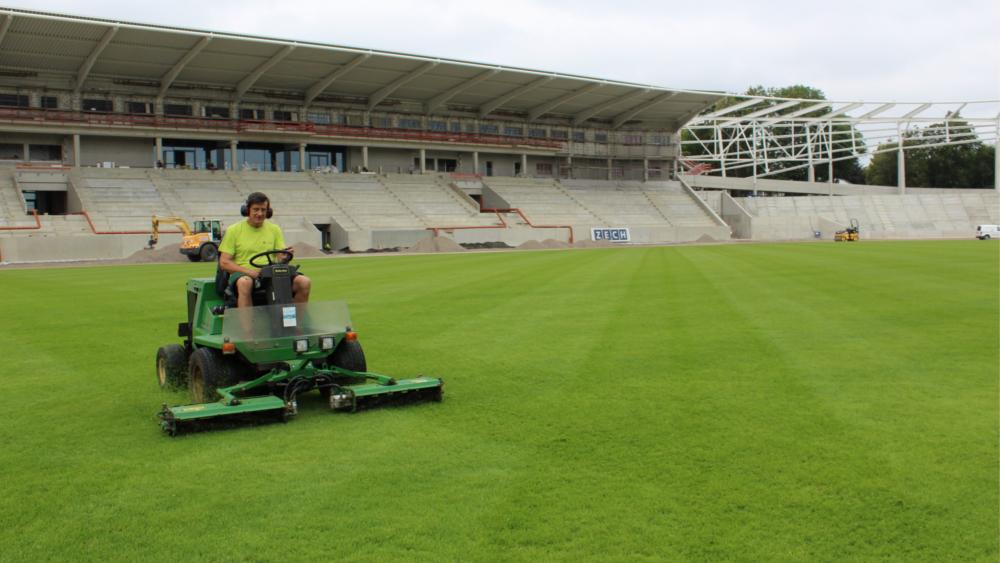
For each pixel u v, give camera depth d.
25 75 40.12
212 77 44.31
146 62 40.34
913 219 66.31
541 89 52.25
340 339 5.74
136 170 41.41
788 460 4.02
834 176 103.62
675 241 55.69
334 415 5.17
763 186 77.12
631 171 66.31
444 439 4.53
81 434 4.77
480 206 56.44
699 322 9.60
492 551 2.98
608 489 3.64
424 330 9.28
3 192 36.50
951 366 6.54
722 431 4.59
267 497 3.59
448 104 55.41
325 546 3.05
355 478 3.84
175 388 6.20
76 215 36.41
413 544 3.06
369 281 17.75
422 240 42.50
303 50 40.31
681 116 63.59
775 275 17.23
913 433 4.48
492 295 13.74
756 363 6.81
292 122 46.66
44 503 3.56
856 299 11.92
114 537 3.17
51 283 18.95
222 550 3.03
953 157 90.12
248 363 5.68
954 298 11.80
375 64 44.00
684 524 3.23
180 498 3.60
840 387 5.76
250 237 6.21
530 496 3.56
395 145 51.47
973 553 2.94
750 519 3.28
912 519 3.25
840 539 3.07
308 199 45.09
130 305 13.13
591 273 19.31
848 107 64.50
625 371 6.54
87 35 35.66
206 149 47.44
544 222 52.53
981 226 56.47
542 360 7.14
